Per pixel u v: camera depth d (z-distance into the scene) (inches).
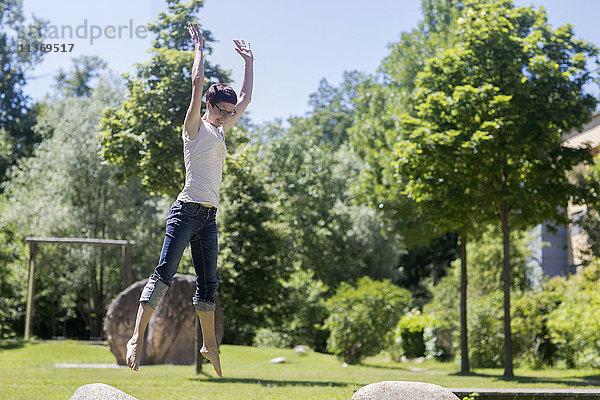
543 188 619.5
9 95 1658.5
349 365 842.8
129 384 432.1
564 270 1139.3
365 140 847.7
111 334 718.5
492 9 643.5
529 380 538.9
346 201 1557.6
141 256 1279.5
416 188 644.1
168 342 717.3
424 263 1850.4
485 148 582.6
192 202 147.0
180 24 484.1
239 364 772.0
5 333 1328.7
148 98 520.4
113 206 1250.0
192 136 150.3
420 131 608.1
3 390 353.7
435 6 995.3
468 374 664.4
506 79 604.4
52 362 738.8
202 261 154.0
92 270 1299.2
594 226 779.4
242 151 604.1
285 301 1227.2
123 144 540.4
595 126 1019.3
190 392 377.7
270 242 1123.3
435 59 644.7
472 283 1056.8
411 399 176.9
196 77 148.9
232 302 1066.7
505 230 652.7
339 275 1499.8
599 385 485.7
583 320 705.6
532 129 594.2
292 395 365.4
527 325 798.5
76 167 1231.5
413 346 956.6
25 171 1380.4
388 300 890.1
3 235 1198.9
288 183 1553.9
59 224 1215.6
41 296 1381.6
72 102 1400.1
